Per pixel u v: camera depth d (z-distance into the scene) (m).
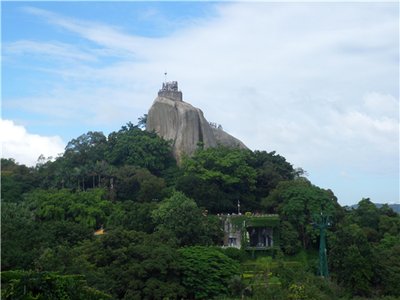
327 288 73.56
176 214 97.06
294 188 111.06
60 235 89.06
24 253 68.44
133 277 74.62
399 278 84.00
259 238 108.31
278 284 73.06
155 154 136.88
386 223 115.38
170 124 153.12
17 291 48.19
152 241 83.75
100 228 106.94
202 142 138.62
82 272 68.12
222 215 110.25
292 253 103.50
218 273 79.38
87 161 135.00
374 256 85.56
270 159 135.25
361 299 77.38
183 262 79.25
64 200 107.88
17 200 119.44
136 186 122.56
